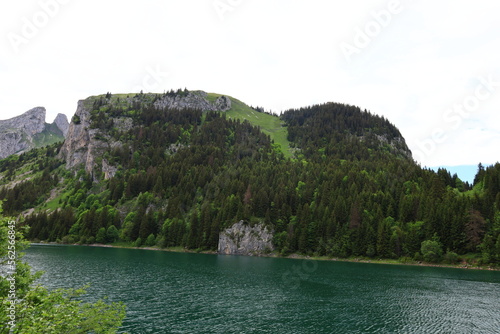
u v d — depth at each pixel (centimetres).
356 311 5466
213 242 16525
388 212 15988
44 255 11712
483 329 4625
